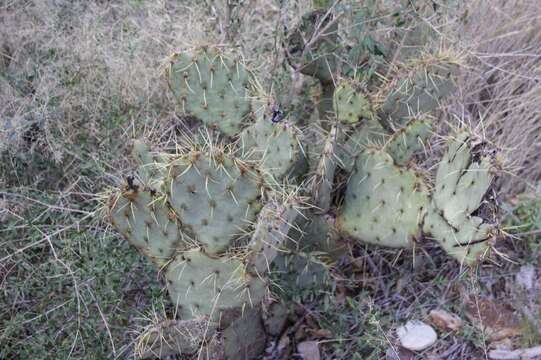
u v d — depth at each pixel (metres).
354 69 2.74
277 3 3.39
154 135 3.02
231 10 3.18
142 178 2.56
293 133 2.46
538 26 3.57
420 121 2.50
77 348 2.50
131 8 3.55
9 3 3.42
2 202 2.72
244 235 2.19
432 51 3.13
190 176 2.07
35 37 3.33
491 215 2.23
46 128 2.93
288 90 3.16
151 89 3.29
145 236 2.19
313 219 2.55
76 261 2.55
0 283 2.65
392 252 2.91
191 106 2.62
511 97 3.36
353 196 2.52
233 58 2.57
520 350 2.65
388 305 2.83
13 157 2.95
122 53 3.29
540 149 3.40
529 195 3.22
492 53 3.52
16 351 2.53
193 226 2.14
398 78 2.64
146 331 2.20
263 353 2.67
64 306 2.52
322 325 2.71
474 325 2.70
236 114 2.63
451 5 3.18
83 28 3.30
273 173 2.48
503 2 3.64
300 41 2.97
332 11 2.82
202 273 2.18
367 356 2.63
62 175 3.04
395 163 2.42
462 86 3.36
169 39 3.43
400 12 2.88
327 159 2.45
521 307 2.81
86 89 3.18
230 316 2.26
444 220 2.26
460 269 2.71
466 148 2.19
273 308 2.57
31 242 2.67
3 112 3.00
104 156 3.00
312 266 2.57
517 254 3.03
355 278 2.95
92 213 2.61
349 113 2.45
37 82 3.12
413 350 2.65
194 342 2.25
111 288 2.53
